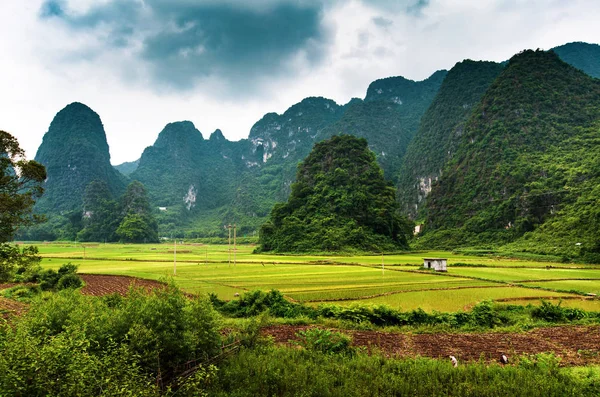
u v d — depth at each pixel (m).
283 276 37.78
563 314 18.25
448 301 23.62
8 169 19.62
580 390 7.84
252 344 10.52
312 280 34.28
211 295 21.59
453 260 58.47
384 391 7.87
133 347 7.36
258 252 84.94
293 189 103.81
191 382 7.00
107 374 6.13
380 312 17.28
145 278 36.88
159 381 7.27
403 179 174.38
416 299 24.30
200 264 53.91
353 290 27.98
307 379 8.16
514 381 8.30
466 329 15.88
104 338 7.66
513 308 20.25
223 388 7.76
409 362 9.70
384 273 40.38
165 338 7.72
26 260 17.69
